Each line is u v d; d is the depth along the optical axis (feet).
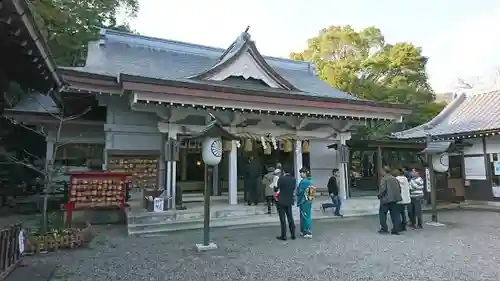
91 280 17.10
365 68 88.12
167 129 38.01
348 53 94.84
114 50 48.70
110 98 39.50
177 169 52.11
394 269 18.92
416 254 22.35
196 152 53.01
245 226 33.91
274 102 38.27
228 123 41.60
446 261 20.53
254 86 44.62
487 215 42.70
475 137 54.54
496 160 53.31
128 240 27.14
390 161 64.59
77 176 30.71
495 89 63.77
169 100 33.47
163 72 44.29
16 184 46.11
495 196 53.16
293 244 25.61
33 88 19.48
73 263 20.22
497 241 26.45
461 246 24.68
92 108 43.04
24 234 22.24
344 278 17.35
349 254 22.44
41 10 39.22
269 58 63.67
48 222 32.96
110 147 39.50
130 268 19.16
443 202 53.83
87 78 33.14
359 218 39.55
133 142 40.60
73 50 58.75
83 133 44.93
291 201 27.63
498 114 55.83
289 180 27.78
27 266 19.43
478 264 19.77
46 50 14.90
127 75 31.50
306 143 47.67
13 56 15.48
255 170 42.16
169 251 23.36
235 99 36.42
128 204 35.76
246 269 18.94
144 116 41.37
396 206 30.09
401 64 85.81
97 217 34.42
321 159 55.77
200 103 34.86
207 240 24.43
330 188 40.75
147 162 40.78
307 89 53.47
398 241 26.58
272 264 19.99
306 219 28.35
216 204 41.42
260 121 43.50
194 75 41.50
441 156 36.24
